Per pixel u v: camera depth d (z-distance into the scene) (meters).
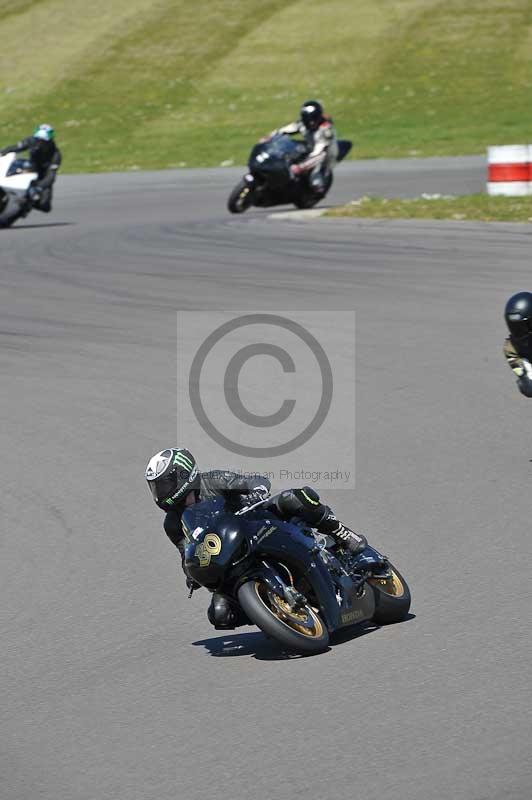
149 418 40.06
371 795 16.77
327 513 23.73
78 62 197.25
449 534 28.80
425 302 55.16
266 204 90.88
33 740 19.61
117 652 23.39
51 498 33.19
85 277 65.75
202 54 196.12
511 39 188.88
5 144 162.75
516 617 23.50
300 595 22.64
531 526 28.98
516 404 39.91
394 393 41.62
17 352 49.84
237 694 20.94
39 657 23.31
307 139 91.12
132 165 141.62
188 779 17.78
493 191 84.62
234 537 22.28
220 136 157.75
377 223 78.81
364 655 22.39
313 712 19.88
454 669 21.20
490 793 16.52
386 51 189.75
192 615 25.36
